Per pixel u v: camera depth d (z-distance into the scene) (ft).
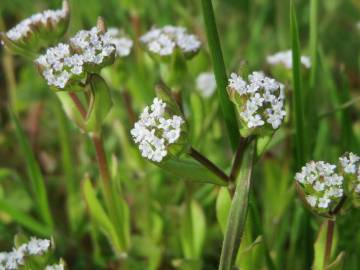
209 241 0.59
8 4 0.85
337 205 0.40
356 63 0.79
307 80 0.54
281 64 0.57
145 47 0.54
